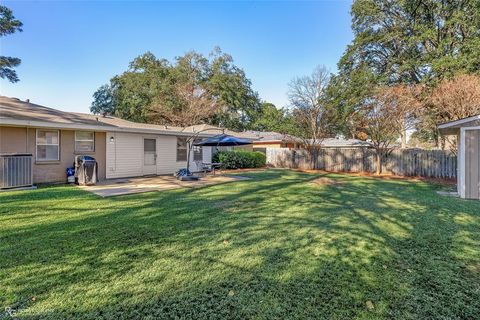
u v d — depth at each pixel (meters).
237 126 28.39
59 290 2.37
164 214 5.09
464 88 10.85
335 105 19.02
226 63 27.64
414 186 9.37
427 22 17.08
